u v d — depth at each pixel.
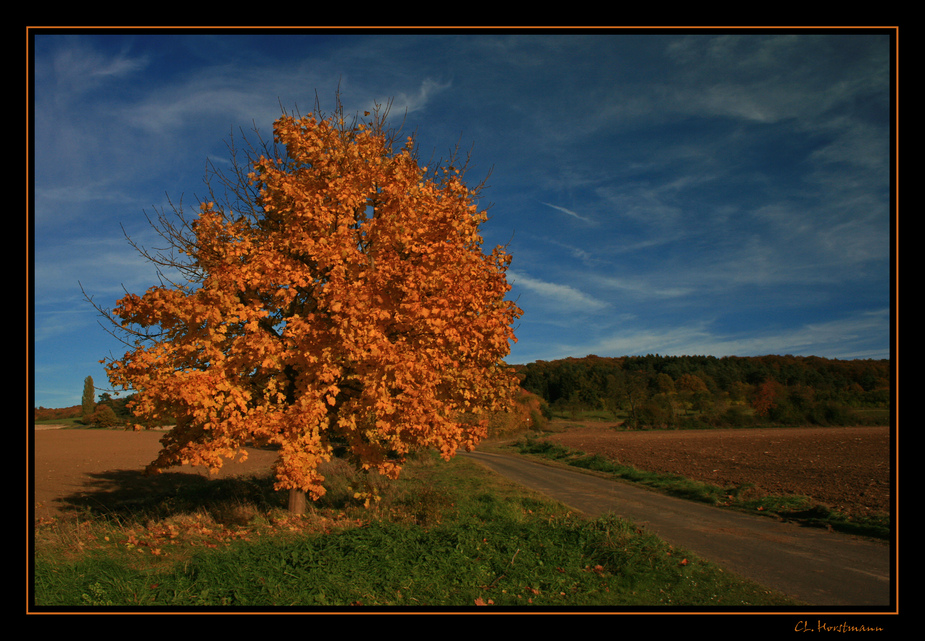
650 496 16.69
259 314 8.32
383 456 9.63
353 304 7.74
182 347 8.25
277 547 7.62
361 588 6.32
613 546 8.16
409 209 9.05
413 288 8.27
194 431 9.91
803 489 16.02
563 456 31.72
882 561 8.76
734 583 7.45
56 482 19.75
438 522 10.81
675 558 8.23
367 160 9.98
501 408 11.73
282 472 8.30
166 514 11.83
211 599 5.75
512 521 11.47
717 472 21.20
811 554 9.20
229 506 11.52
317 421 8.56
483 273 9.45
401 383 8.03
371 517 11.12
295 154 9.79
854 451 27.06
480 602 6.11
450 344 8.80
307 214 8.65
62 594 5.67
